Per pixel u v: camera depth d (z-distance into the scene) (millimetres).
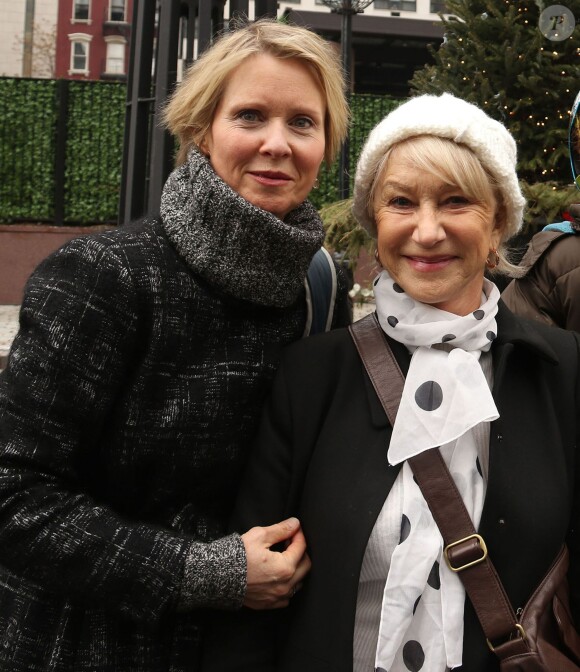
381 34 20922
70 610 1522
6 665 1493
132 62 5219
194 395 1534
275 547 1585
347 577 1471
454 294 1582
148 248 1546
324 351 1671
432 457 1493
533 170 5145
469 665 1412
